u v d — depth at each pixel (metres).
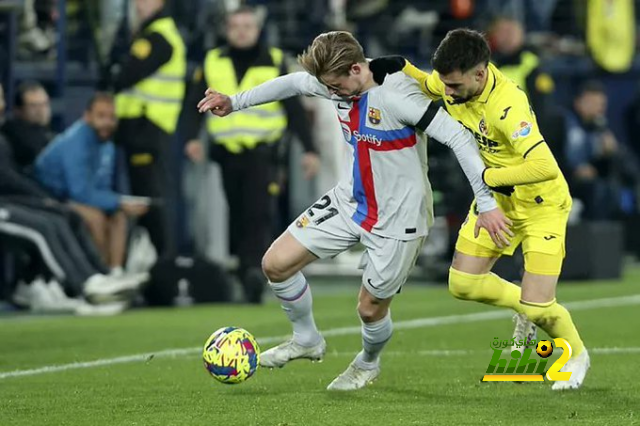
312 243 23.84
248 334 23.70
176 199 53.09
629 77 64.56
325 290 48.62
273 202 45.06
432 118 22.52
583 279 50.31
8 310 41.59
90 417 21.70
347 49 22.45
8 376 27.27
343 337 34.12
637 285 48.69
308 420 21.12
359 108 22.95
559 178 24.48
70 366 28.88
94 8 46.59
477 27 57.38
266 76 42.59
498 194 24.64
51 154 42.56
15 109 43.47
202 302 43.44
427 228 23.73
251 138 42.75
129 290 41.03
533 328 25.72
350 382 24.69
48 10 49.88
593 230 50.41
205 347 23.58
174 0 51.44
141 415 21.83
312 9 55.47
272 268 24.05
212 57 42.88
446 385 25.12
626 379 25.72
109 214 43.12
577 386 24.31
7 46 45.53
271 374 27.03
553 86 62.72
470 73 22.94
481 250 24.78
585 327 35.75
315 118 51.34
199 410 22.27
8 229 40.28
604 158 58.44
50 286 41.41
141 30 43.91
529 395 23.80
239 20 42.41
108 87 46.50
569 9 64.88
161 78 43.88
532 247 24.39
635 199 60.53
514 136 22.95
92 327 36.78
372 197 23.38
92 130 42.88
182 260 43.34
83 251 41.56
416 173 23.23
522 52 46.81
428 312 39.88
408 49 57.53
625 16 60.72
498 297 25.14
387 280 23.59
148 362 29.30
